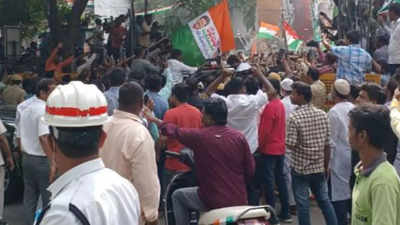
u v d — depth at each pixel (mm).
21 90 13188
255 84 8828
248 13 29516
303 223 7562
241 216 6039
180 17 20750
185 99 8203
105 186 2924
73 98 2959
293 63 14289
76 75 13477
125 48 17656
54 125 2959
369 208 3881
